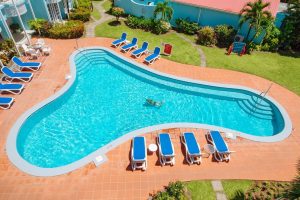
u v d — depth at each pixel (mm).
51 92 16703
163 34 26453
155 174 12008
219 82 19266
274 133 16094
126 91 18781
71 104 17094
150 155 12930
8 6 19688
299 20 23062
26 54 20531
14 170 11727
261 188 11656
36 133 14695
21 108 15211
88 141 14602
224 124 16594
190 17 27031
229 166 12742
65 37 23797
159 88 19328
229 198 11156
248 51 23906
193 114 17156
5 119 14398
